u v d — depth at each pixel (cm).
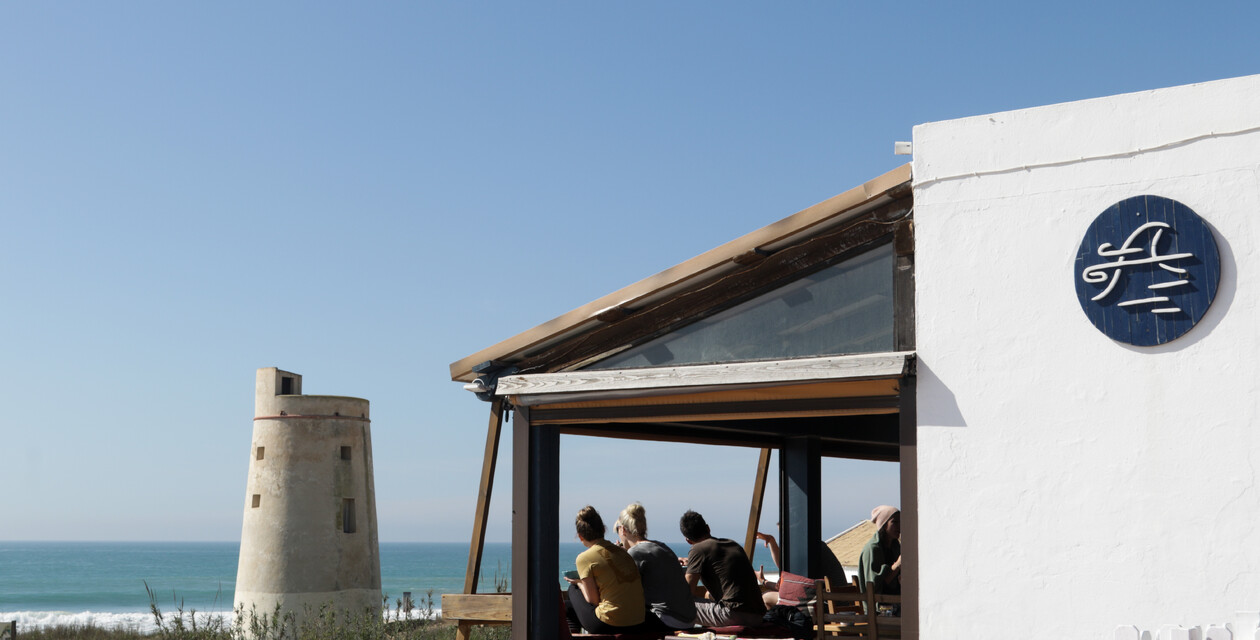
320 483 3438
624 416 793
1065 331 622
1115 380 605
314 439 3459
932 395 657
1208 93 595
